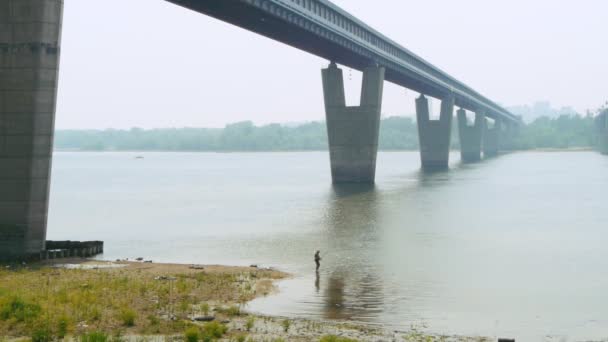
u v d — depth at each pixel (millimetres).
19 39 52312
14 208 53062
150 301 37344
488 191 119188
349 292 42250
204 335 30203
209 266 50906
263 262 53594
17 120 52625
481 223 76875
